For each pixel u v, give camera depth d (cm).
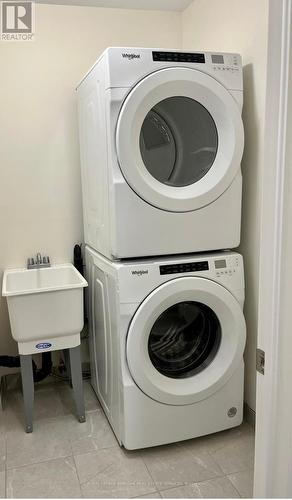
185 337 206
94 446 201
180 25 262
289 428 98
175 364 202
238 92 184
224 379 196
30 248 254
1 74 234
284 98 87
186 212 184
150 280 178
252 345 210
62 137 249
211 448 198
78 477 180
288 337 96
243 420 220
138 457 192
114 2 239
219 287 188
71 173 254
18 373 262
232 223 194
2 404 241
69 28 241
